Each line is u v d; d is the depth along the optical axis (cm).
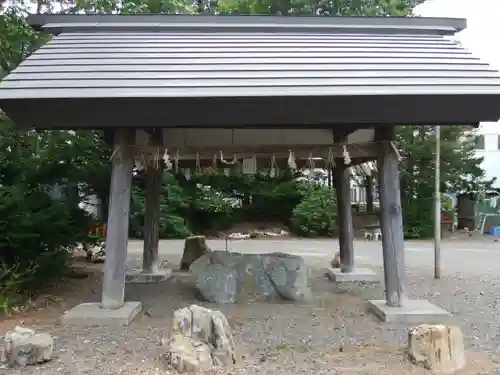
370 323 636
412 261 1270
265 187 2194
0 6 914
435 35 745
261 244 1764
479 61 663
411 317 637
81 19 727
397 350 517
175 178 1861
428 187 1994
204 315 478
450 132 1872
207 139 801
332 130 797
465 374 444
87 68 613
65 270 953
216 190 2184
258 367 463
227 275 773
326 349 524
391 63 645
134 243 1733
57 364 471
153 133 772
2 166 870
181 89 570
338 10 1553
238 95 558
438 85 588
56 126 595
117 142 661
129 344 537
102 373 445
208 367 453
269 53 661
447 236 2022
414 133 1886
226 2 1530
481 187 2198
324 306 736
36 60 629
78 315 625
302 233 2084
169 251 1496
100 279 952
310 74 610
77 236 888
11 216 744
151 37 706
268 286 779
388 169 663
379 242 1786
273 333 591
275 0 1511
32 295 782
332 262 1096
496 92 571
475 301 774
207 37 709
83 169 950
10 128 923
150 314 683
